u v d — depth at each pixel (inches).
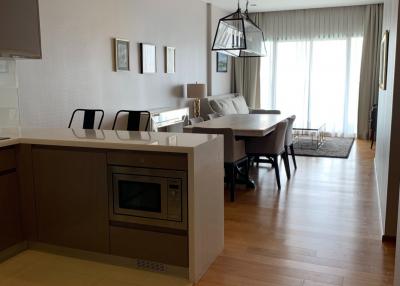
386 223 126.5
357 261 113.6
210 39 327.3
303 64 361.7
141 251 108.4
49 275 106.9
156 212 104.3
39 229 119.5
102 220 111.3
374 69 335.6
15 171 117.0
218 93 351.9
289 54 364.8
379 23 328.5
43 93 171.3
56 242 118.3
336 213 155.5
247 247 124.0
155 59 250.4
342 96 354.3
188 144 101.0
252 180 208.5
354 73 347.6
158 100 258.4
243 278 104.7
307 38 355.9
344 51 347.3
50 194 115.9
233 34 212.5
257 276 105.6
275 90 374.6
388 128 131.3
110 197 108.9
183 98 291.3
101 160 108.0
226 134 170.2
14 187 116.8
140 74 237.3
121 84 220.8
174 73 275.6
